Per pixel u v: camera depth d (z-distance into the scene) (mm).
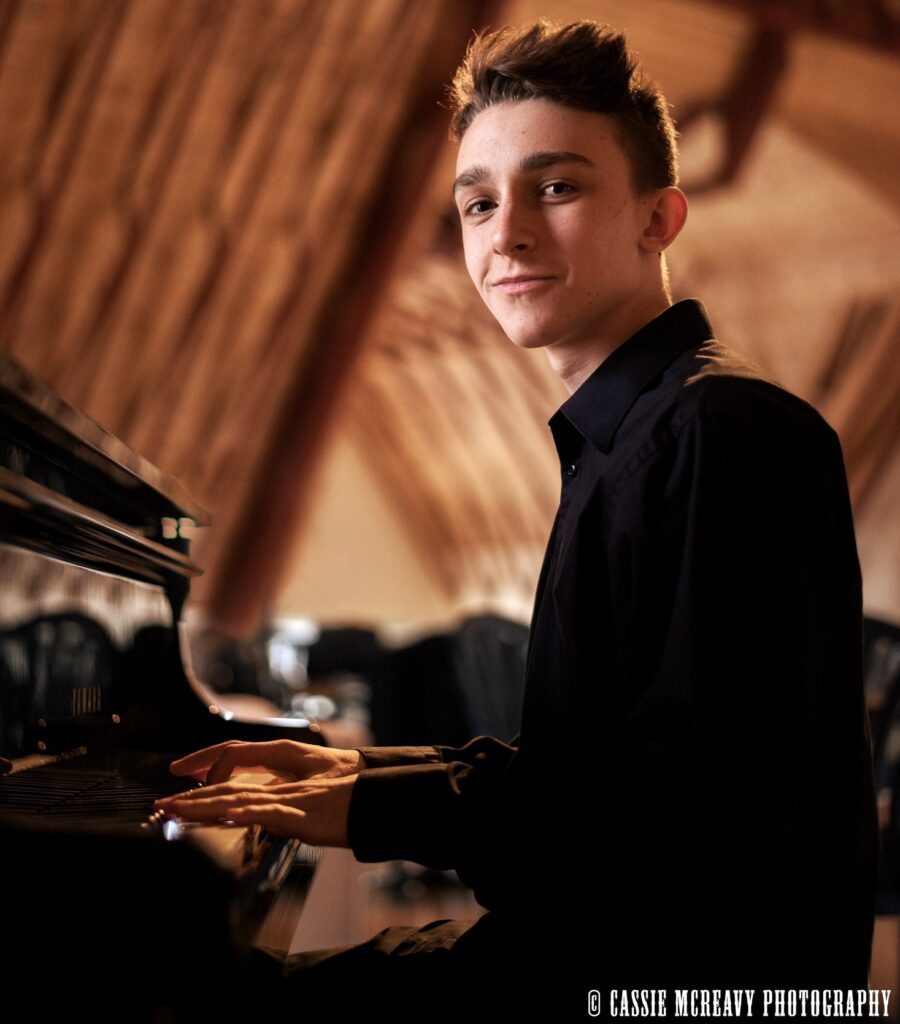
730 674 1200
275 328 7254
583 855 1218
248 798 1255
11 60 5379
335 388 7590
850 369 10953
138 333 6789
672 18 7457
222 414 7508
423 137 6742
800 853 1312
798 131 8875
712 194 8523
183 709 2092
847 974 1308
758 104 7895
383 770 1293
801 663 1227
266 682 6863
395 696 5742
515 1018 1256
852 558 1383
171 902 1012
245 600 8070
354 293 7242
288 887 1402
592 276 1446
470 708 4578
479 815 1262
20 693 1465
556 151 1426
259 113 6258
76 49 5504
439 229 8648
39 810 1317
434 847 1263
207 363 7211
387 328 12719
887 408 11055
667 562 1271
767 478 1252
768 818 1193
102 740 1772
